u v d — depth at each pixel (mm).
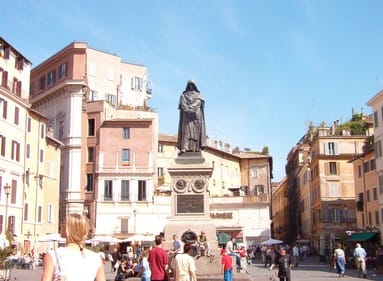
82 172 67125
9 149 50688
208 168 24781
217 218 68375
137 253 41781
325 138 75000
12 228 50438
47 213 59156
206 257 21734
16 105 52594
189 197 24594
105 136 66688
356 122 80688
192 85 26734
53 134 69688
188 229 23875
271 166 99812
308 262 60688
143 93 85688
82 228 5234
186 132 25875
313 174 80438
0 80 50438
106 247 63000
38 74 74938
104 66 79625
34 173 56312
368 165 61531
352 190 73438
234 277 22859
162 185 70562
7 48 52000
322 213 73000
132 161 66250
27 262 46344
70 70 68062
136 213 65062
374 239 52562
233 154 89812
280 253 21531
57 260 5008
